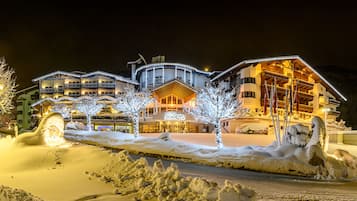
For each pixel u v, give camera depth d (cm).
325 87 6019
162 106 5206
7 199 750
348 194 1237
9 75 2867
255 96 4938
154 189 844
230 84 5456
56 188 932
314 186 1450
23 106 7325
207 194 746
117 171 1052
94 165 1184
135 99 3606
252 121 4756
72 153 1415
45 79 6412
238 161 1947
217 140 2492
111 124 5450
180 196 782
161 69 5897
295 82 5347
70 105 5522
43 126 1702
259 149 2191
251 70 4978
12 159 1402
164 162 2014
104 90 6009
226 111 2555
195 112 3544
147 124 5034
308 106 5691
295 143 2014
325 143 2003
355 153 2852
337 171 1773
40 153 1415
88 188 920
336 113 6425
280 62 5256
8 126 5669
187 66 5900
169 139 2611
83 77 6106
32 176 1116
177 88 5144
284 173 1808
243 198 730
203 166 1947
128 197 825
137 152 2422
